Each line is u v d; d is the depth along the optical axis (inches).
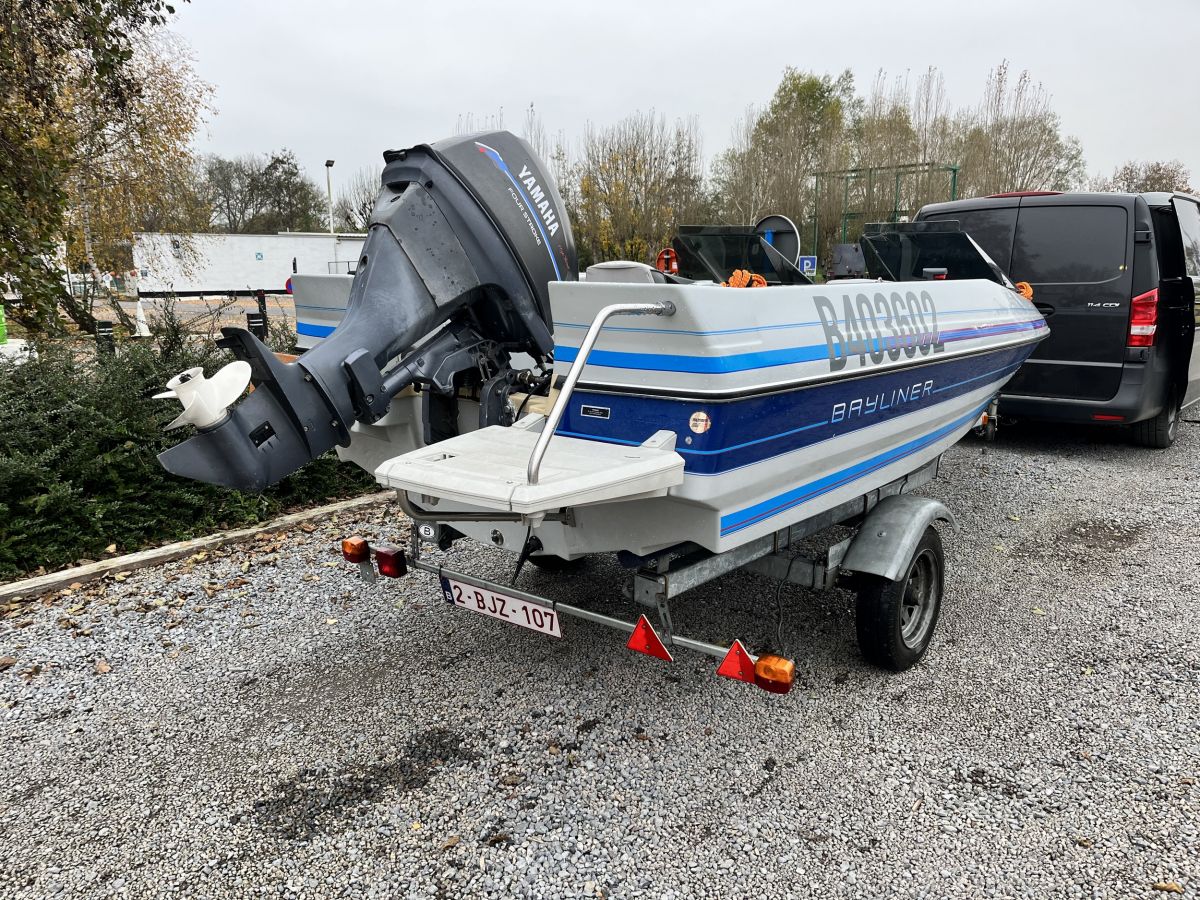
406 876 91.4
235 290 1328.7
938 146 1019.9
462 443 109.3
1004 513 213.2
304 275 170.9
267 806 103.3
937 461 173.3
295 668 137.2
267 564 180.7
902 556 122.3
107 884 90.7
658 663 137.9
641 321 98.6
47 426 191.2
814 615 155.4
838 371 112.3
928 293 141.9
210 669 136.9
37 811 102.9
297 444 119.1
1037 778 106.5
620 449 101.4
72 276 524.1
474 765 110.9
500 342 156.6
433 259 139.6
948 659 138.4
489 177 146.3
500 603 114.7
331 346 124.5
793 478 113.6
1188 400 291.0
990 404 197.6
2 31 273.9
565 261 159.2
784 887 88.7
